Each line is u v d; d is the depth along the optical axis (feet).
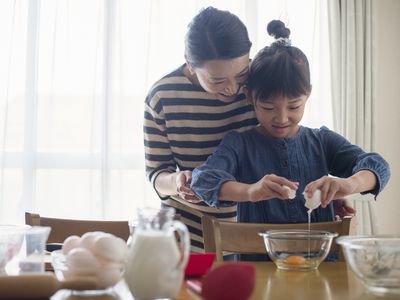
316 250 4.32
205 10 5.74
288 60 5.63
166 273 2.99
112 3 10.12
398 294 3.33
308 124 10.21
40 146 10.04
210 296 2.93
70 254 3.26
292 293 3.37
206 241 5.04
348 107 10.08
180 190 5.42
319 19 10.32
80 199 10.00
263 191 4.67
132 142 10.03
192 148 6.21
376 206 10.43
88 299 3.11
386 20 10.68
